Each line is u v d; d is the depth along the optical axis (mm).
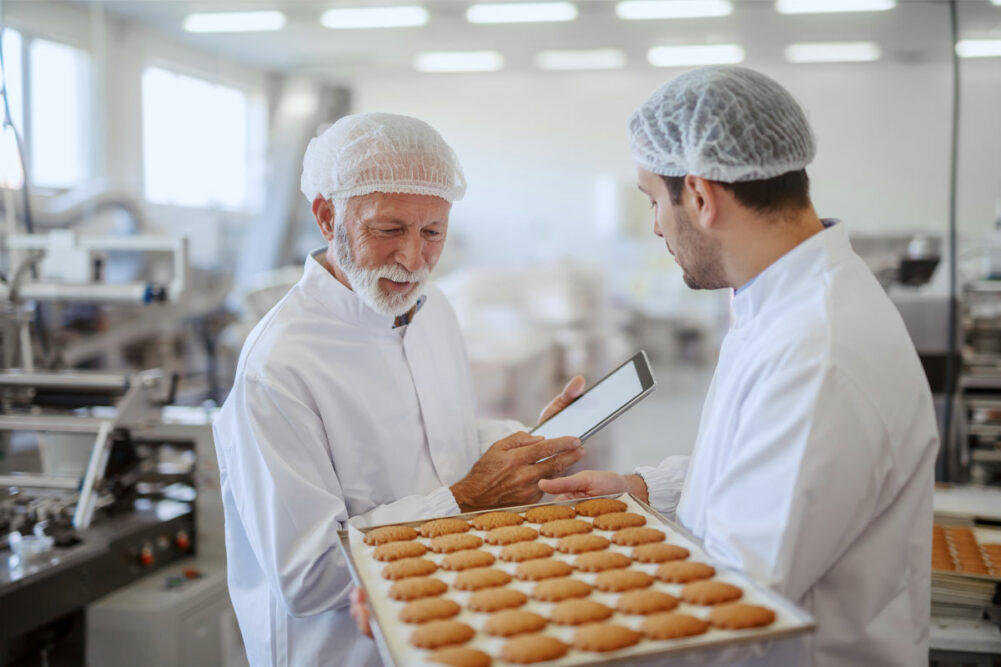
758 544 869
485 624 847
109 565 1891
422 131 1216
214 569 2113
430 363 1387
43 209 3891
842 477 857
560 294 6047
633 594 876
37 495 1970
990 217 2535
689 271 1060
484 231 6957
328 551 1089
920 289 2678
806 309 940
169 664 1866
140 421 2018
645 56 6133
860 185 5113
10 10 3848
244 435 1164
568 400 1390
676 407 5785
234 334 4301
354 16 5332
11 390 2070
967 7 2527
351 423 1259
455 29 5660
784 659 930
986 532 1550
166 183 4996
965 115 2537
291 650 1209
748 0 4656
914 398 936
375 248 1208
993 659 1282
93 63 4461
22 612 1622
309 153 1272
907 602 958
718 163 944
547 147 6836
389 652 776
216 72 5543
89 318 3650
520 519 1127
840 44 5117
